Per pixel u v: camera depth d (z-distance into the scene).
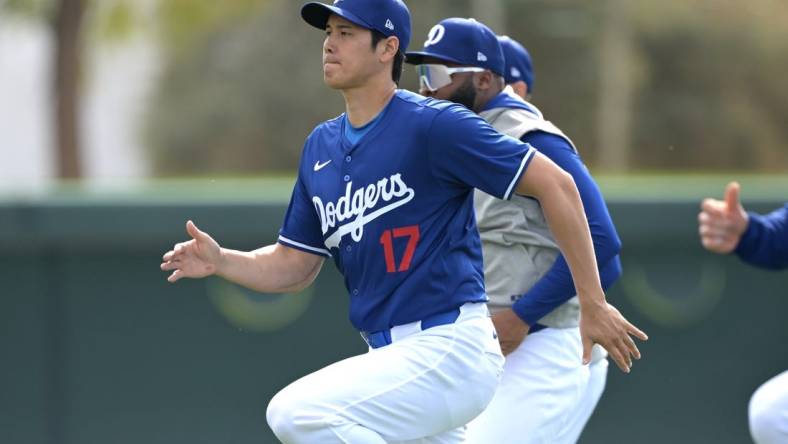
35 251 25.61
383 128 14.78
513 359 17.95
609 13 102.12
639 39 106.25
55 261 25.73
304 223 16.14
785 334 26.75
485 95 17.78
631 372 26.55
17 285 25.66
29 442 25.69
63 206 25.55
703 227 21.05
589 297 14.63
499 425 17.77
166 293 25.94
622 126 100.12
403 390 14.52
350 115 15.06
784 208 21.02
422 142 14.54
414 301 14.73
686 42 106.62
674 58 107.31
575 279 14.69
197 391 25.98
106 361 25.83
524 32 102.44
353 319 15.23
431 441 15.42
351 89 14.88
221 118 100.62
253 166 101.25
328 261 26.14
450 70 17.62
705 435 26.62
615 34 101.88
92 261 25.77
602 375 19.28
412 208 14.65
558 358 18.05
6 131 134.38
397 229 14.67
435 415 14.73
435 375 14.62
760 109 108.19
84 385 25.77
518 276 17.72
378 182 14.70
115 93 106.38
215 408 26.00
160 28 80.50
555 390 17.97
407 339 14.78
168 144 102.12
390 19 14.72
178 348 25.97
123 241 25.69
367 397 14.47
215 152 101.75
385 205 14.66
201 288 26.03
